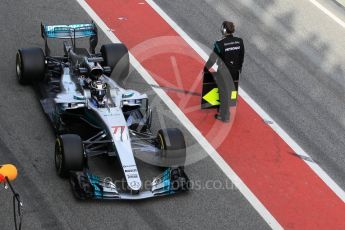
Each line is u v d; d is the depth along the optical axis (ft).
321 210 134.10
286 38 195.62
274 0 214.07
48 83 159.22
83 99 139.13
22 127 147.54
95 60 143.43
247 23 200.34
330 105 170.09
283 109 165.68
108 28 189.26
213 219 128.06
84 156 130.11
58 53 176.96
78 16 193.26
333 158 150.61
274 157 147.95
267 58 185.68
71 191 130.21
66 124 144.66
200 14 201.98
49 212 124.98
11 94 157.58
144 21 194.70
